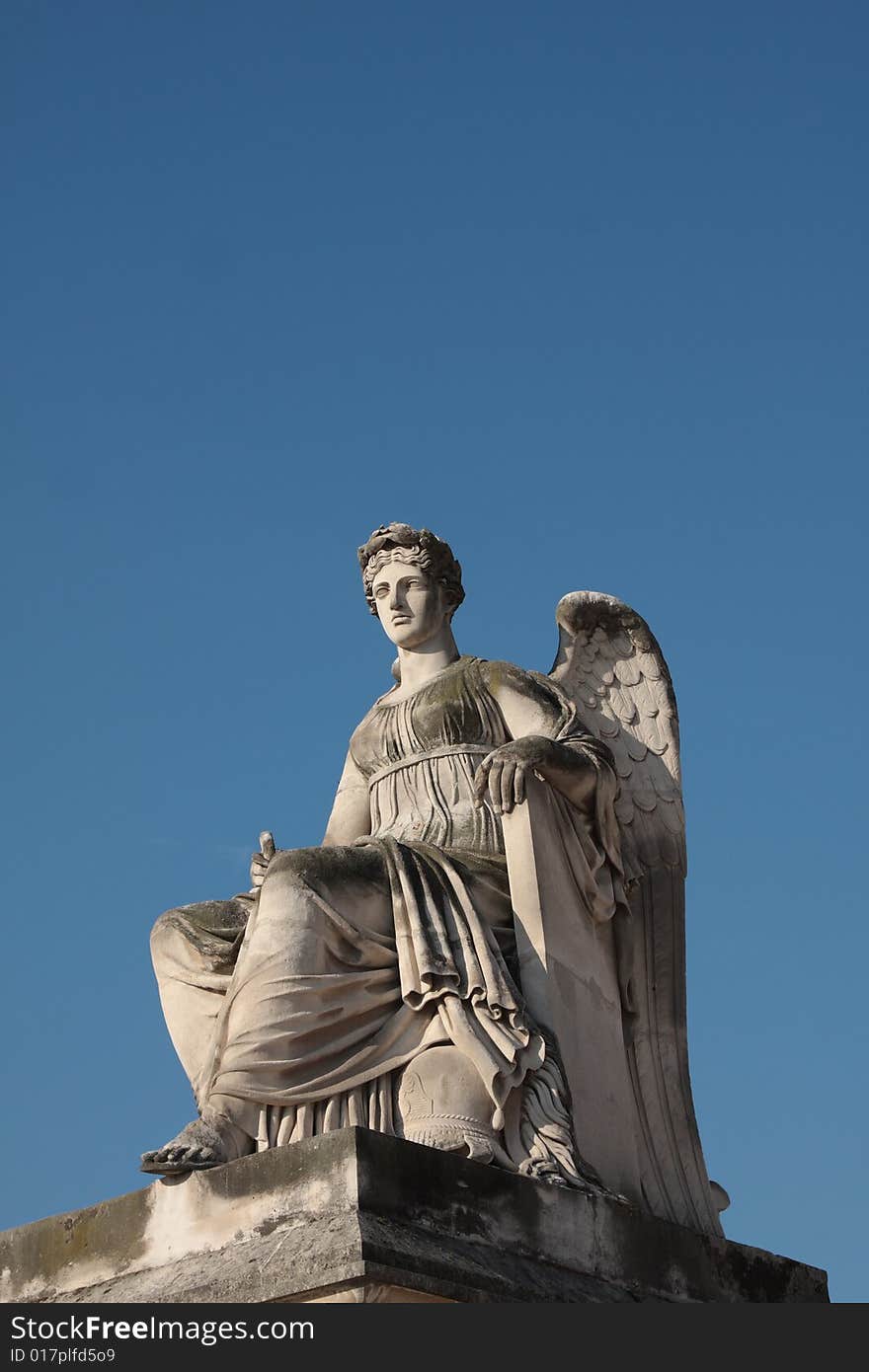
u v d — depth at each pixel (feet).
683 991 24.97
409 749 24.70
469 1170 20.16
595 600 26.14
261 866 24.30
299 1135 21.01
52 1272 20.74
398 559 25.48
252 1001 21.39
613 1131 22.80
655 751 25.72
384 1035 21.75
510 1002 21.71
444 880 22.76
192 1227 19.88
